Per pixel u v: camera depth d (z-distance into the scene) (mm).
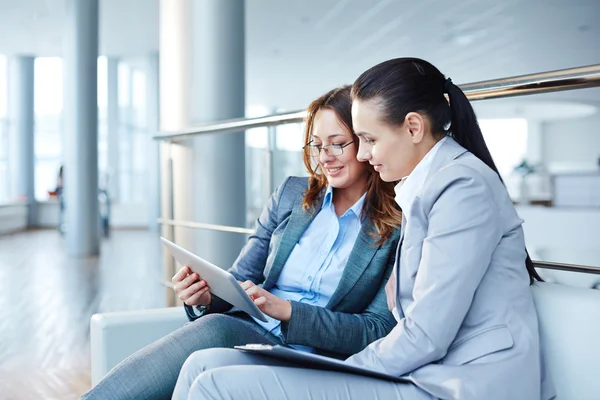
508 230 1049
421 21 8539
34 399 2482
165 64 3131
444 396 968
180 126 3070
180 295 1492
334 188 1516
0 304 4562
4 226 11461
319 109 1469
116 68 13008
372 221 1412
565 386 1031
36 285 5445
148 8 8828
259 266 1639
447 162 1098
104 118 13188
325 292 1455
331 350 1328
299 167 10578
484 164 1081
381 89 1107
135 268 6613
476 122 1144
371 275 1381
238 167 3076
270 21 8672
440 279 992
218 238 3020
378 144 1129
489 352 981
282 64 11359
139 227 13336
